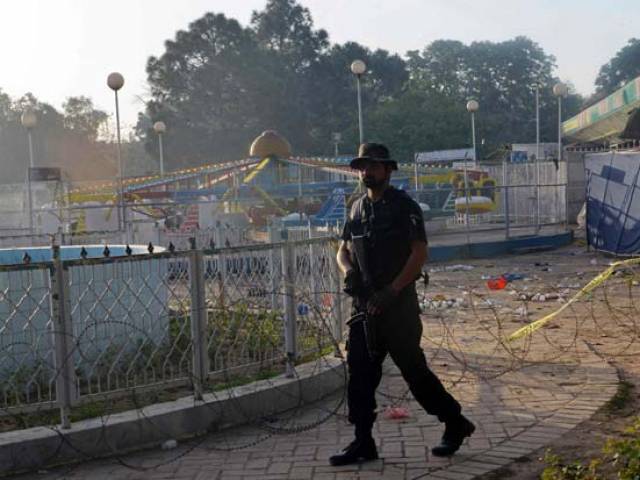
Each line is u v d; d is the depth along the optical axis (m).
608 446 4.06
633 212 17.19
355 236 4.81
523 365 7.25
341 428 5.64
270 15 62.31
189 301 5.86
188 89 56.28
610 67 80.75
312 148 57.44
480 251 19.44
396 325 4.70
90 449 5.12
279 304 6.59
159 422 5.38
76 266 5.66
